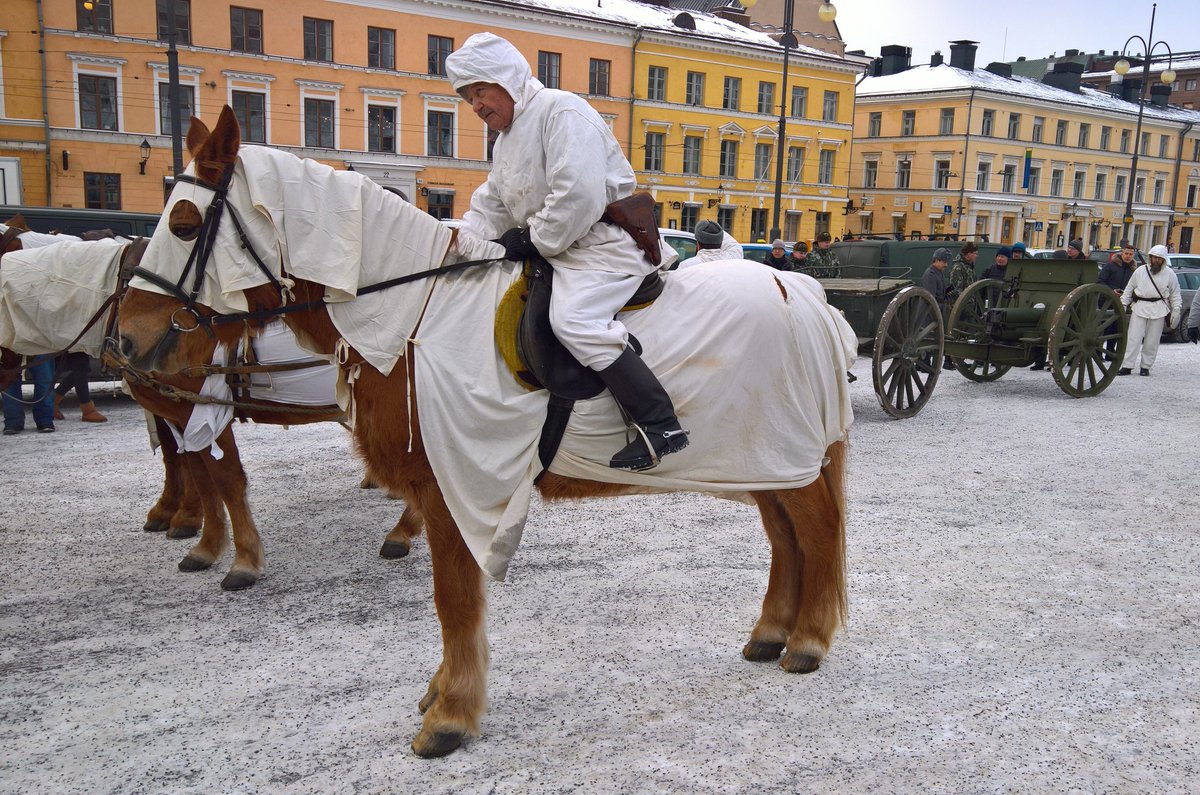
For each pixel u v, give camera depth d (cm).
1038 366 1231
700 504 627
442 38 3178
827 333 364
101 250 521
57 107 2661
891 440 821
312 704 359
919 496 643
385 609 453
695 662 394
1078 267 1043
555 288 316
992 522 584
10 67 2592
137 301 323
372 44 3069
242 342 453
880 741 331
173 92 1925
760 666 390
